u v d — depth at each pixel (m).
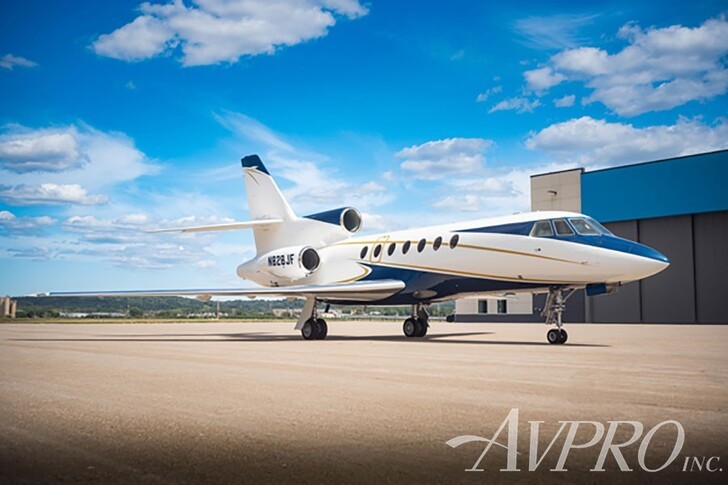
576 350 13.25
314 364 9.84
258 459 3.86
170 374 8.35
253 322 51.91
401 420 5.04
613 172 42.31
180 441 4.33
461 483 3.39
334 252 21.58
